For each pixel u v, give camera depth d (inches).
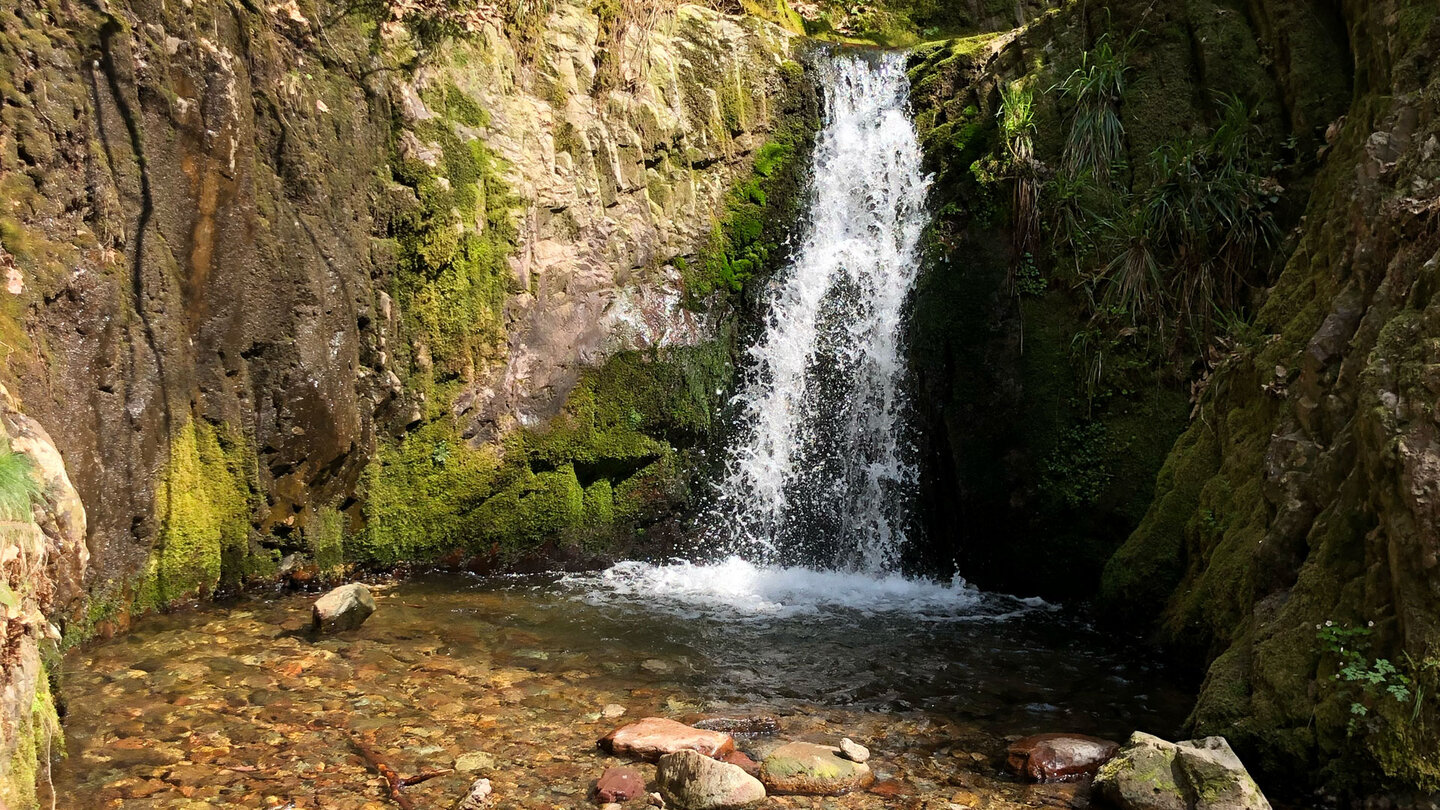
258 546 231.0
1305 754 141.5
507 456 264.2
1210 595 195.5
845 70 313.1
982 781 147.8
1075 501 248.2
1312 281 201.0
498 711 170.4
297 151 227.1
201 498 216.2
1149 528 225.5
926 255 282.4
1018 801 141.4
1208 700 156.7
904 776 149.2
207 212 210.4
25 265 173.6
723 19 309.4
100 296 187.9
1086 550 246.2
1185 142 250.5
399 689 178.2
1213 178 245.4
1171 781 136.1
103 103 190.2
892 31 399.9
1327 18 241.6
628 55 288.4
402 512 254.8
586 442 272.8
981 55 295.3
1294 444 176.1
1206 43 256.4
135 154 196.4
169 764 145.0
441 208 252.8
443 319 256.4
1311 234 211.2
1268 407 196.2
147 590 206.4
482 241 260.2
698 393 285.9
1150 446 243.6
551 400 269.7
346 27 238.7
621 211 283.7
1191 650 200.1
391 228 250.4
